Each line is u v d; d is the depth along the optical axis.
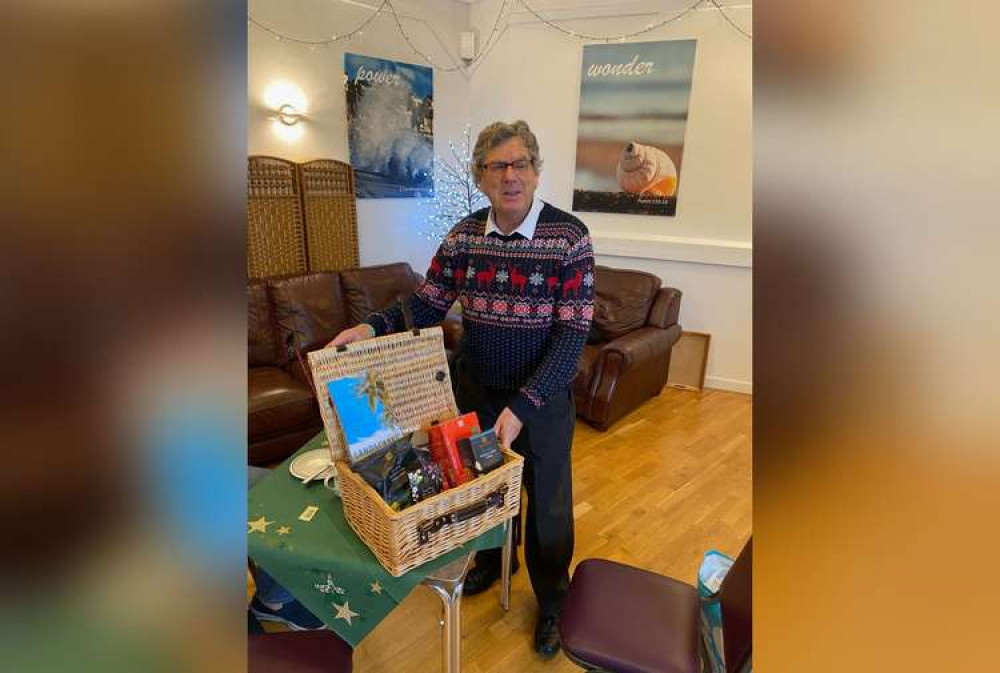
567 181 4.30
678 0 3.64
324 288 3.31
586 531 2.30
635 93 3.90
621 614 1.26
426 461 1.07
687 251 3.90
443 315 1.66
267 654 1.11
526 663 1.66
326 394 1.10
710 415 3.55
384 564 1.00
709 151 3.76
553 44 4.13
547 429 1.52
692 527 2.34
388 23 3.89
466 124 4.62
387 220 4.16
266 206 3.39
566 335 1.41
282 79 3.40
